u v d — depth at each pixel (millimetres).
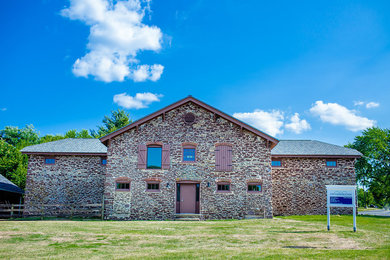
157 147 18922
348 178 21422
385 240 10039
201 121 19078
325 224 14203
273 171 21766
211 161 18594
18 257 7875
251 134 18969
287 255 7875
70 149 21922
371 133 32750
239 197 18172
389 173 32094
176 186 18453
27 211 18703
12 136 45000
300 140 25188
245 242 9930
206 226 13766
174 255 8008
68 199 21078
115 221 16719
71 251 8617
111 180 18391
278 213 21203
